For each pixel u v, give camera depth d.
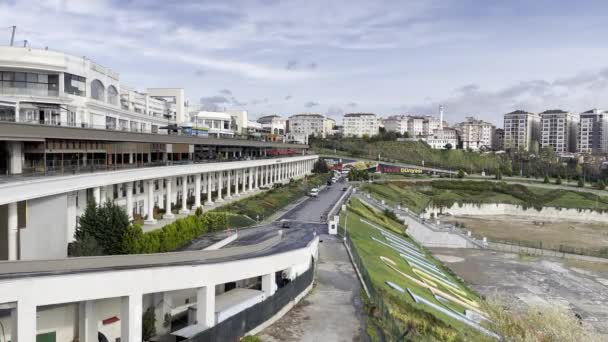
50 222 44.78
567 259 98.75
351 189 144.25
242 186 111.00
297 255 47.50
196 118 149.50
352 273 55.56
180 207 82.00
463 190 185.50
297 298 45.84
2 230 40.34
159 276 31.67
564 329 43.34
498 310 47.88
